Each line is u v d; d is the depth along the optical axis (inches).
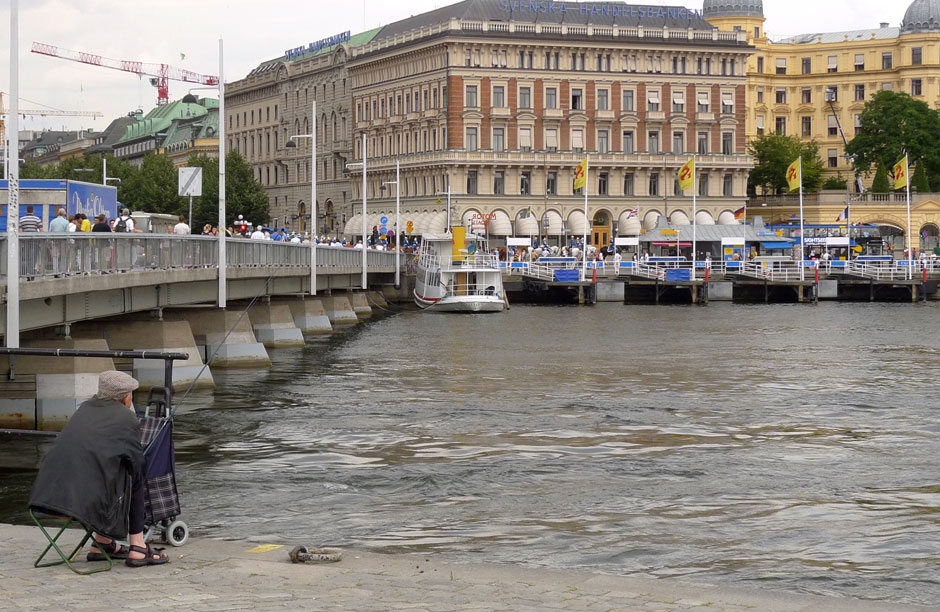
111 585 717.3
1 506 1192.2
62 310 1674.5
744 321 4229.8
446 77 6850.4
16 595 689.6
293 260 3297.2
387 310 4889.3
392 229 7396.7
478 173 6884.8
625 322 4165.8
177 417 1829.5
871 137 7603.4
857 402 2020.2
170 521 834.2
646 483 1321.4
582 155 6993.1
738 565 975.0
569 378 2379.4
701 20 7347.4
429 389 2192.4
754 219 6407.5
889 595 892.6
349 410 1908.2
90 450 736.3
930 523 1128.8
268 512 1169.4
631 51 7076.8
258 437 1643.7
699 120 7204.7
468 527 1103.0
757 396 2096.5
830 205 7175.2
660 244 6186.0
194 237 2284.7
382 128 7534.5
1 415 1622.8
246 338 2534.5
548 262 5777.6
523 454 1503.4
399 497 1243.2
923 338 3440.0
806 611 694.5
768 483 1323.8
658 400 2036.2
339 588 723.4
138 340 2095.2
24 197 2518.5
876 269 5772.6
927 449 1556.3
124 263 1859.0
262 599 689.6
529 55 6929.1
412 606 682.2
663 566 970.7
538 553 1010.1
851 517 1154.0
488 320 4274.1
